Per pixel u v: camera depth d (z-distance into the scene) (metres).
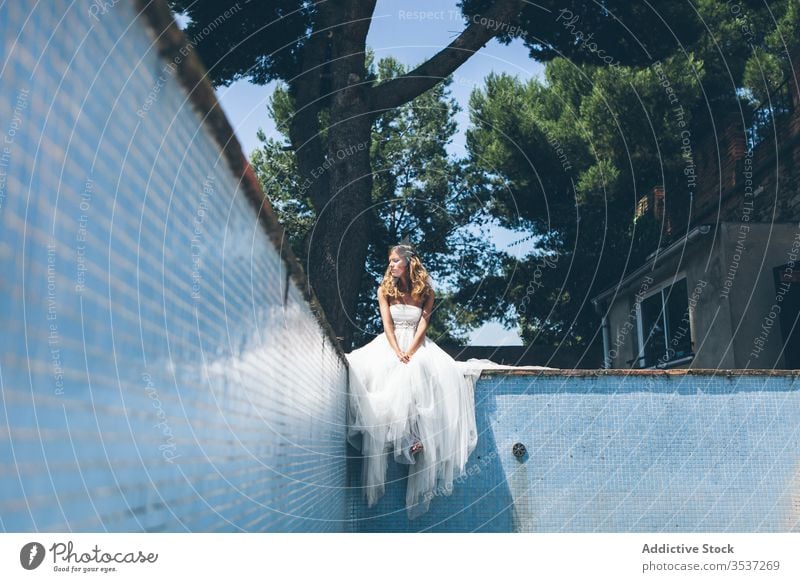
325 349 3.27
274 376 2.03
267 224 1.91
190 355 1.30
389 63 16.11
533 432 4.75
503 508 4.64
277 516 2.10
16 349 0.73
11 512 0.73
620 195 13.98
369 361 4.68
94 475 0.92
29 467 0.76
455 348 15.70
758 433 4.76
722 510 4.66
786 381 4.82
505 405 4.78
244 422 1.69
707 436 4.75
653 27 10.21
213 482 1.44
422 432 4.48
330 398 3.51
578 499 4.68
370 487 4.45
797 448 4.74
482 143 15.82
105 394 0.95
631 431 4.75
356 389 4.55
